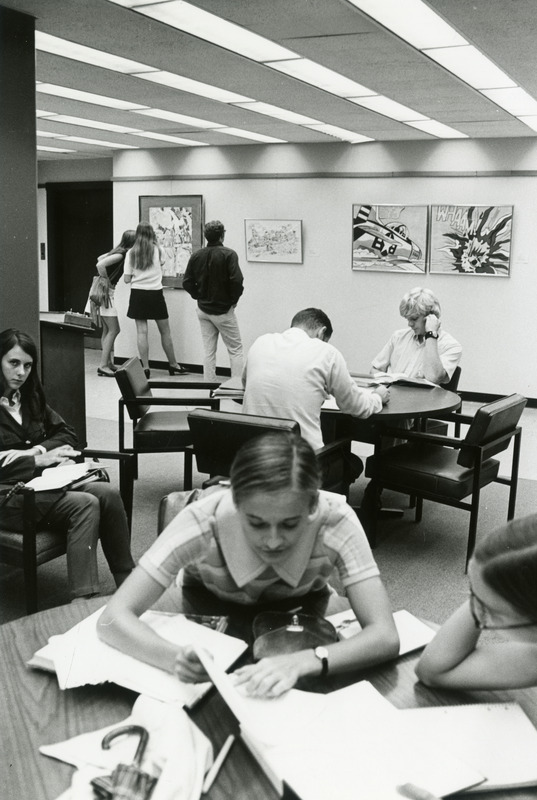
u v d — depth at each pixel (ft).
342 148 31.14
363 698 4.50
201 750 4.07
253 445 4.64
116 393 28.60
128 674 4.69
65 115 26.30
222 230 29.01
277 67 18.19
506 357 29.19
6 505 10.03
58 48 17.08
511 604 3.45
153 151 35.42
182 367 36.17
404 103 21.89
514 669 4.68
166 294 35.96
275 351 12.50
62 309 43.62
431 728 4.29
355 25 14.40
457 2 12.72
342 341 32.37
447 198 29.50
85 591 9.97
